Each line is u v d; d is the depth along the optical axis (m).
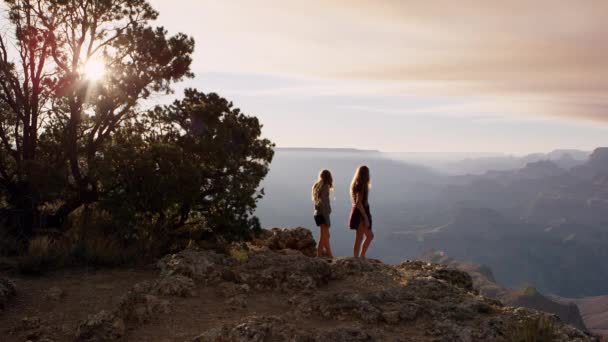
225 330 5.54
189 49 13.58
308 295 7.23
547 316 6.38
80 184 12.84
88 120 13.92
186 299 6.99
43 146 13.82
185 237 11.72
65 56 13.25
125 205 10.45
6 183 13.22
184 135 12.39
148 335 5.70
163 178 10.46
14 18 12.64
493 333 5.71
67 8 12.71
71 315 6.38
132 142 12.75
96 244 9.66
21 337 5.69
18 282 7.76
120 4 13.11
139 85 13.13
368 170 10.38
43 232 11.56
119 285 7.78
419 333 5.80
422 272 8.89
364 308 6.38
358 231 10.30
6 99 13.28
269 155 12.91
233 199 11.50
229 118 12.52
